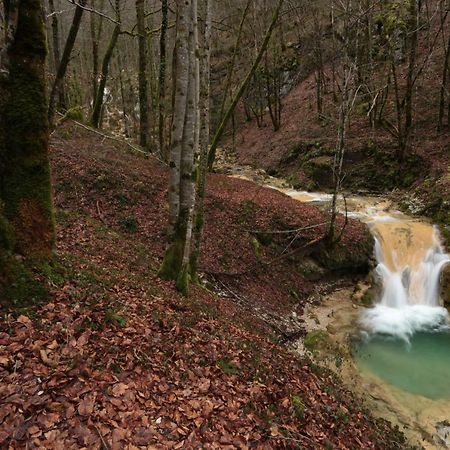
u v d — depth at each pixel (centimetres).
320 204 2158
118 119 3838
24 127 586
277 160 3031
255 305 1273
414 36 2130
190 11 895
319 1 3350
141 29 1841
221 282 1316
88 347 540
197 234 1165
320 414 666
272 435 535
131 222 1382
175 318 758
